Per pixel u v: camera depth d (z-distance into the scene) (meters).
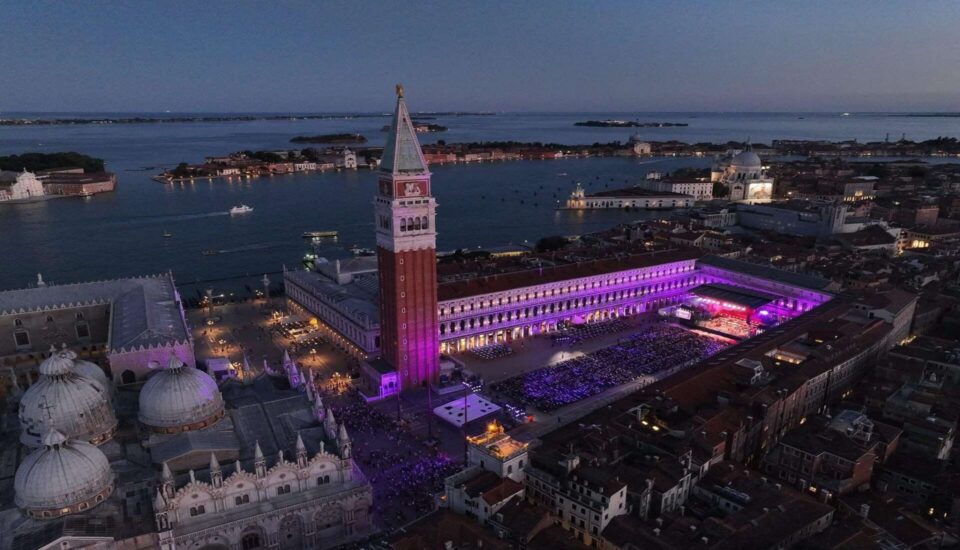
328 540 96.00
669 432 109.31
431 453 121.75
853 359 143.88
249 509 90.62
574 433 109.50
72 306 144.75
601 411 122.19
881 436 108.75
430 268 148.88
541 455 99.50
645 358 169.75
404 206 140.50
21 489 79.94
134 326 123.50
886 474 105.75
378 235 149.12
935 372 135.38
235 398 113.31
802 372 130.50
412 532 82.44
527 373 160.50
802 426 118.62
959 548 85.00
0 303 140.12
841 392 143.75
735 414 112.50
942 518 93.12
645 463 98.38
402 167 139.88
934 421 114.56
